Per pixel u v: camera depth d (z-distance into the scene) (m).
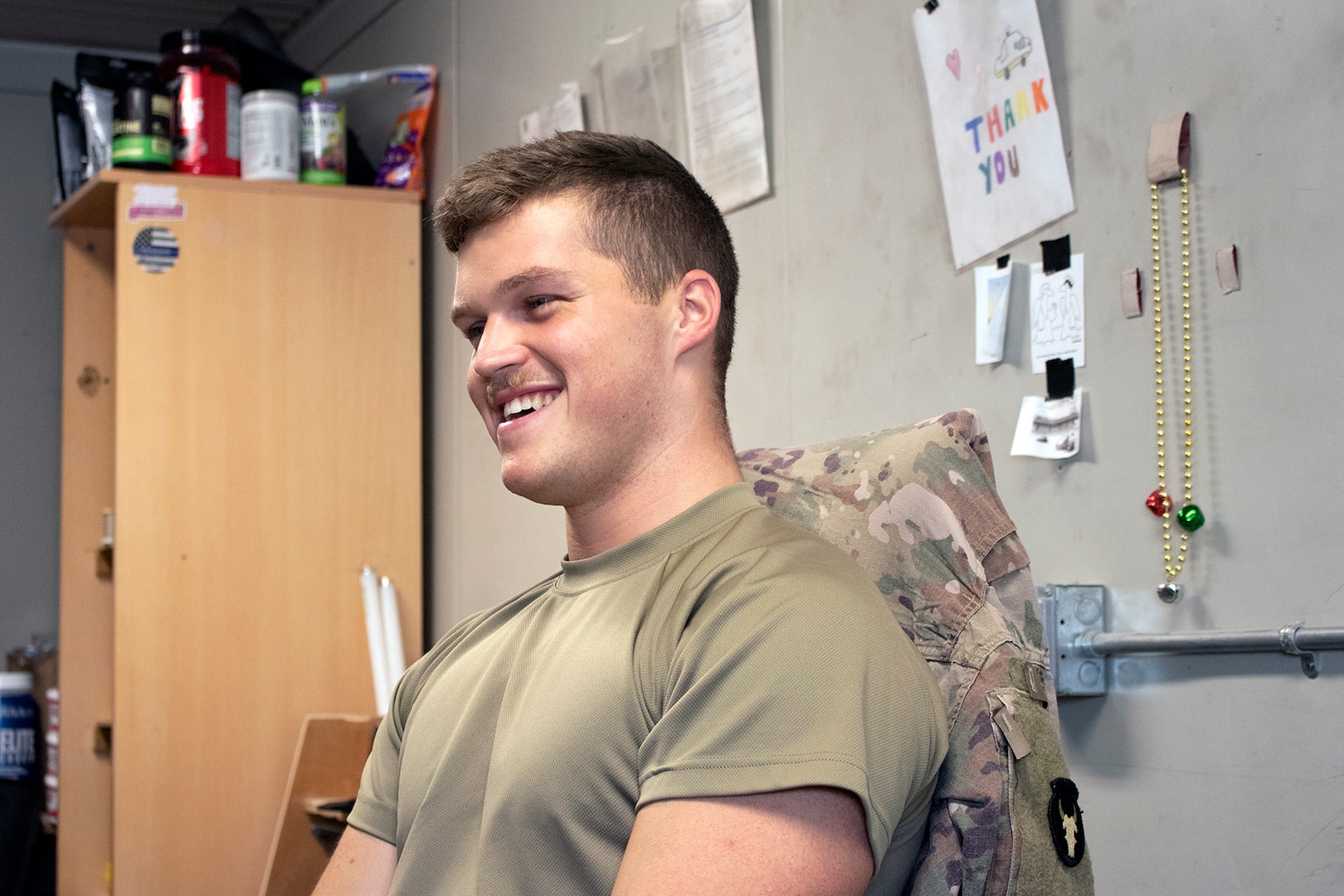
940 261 1.66
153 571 2.68
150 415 2.70
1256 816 1.24
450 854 0.98
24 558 3.68
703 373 1.08
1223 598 1.28
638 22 2.31
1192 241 1.33
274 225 2.83
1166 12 1.36
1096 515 1.42
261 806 2.71
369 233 2.91
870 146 1.79
